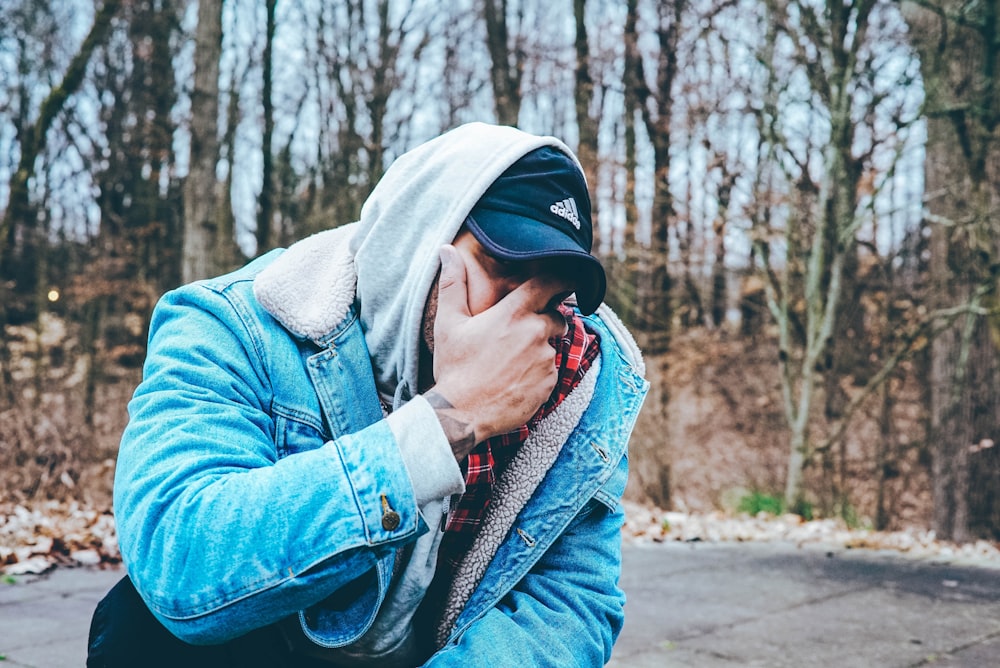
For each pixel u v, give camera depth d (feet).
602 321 4.36
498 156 3.36
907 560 20.70
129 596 3.59
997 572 19.27
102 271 51.16
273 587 2.89
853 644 12.99
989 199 31.12
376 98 50.42
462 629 3.61
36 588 14.26
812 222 38.63
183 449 3.07
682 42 43.19
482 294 3.33
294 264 3.65
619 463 3.96
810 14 34.01
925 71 32.42
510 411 3.20
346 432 3.54
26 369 48.14
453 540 3.73
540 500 3.74
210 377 3.33
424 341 3.50
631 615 14.46
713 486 49.80
